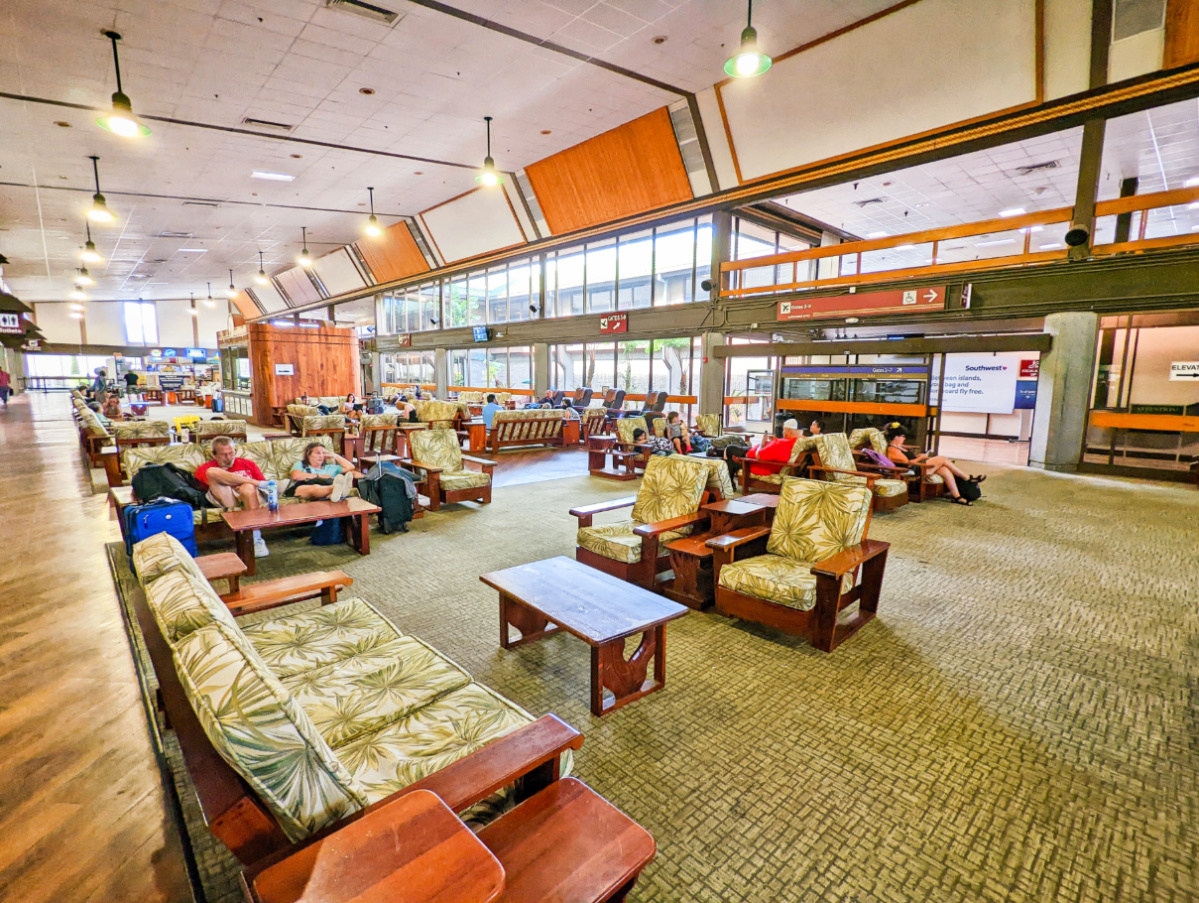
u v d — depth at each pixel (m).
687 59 7.04
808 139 8.33
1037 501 6.37
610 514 5.68
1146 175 9.29
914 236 8.41
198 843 1.67
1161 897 1.54
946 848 1.70
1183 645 2.98
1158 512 5.84
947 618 3.31
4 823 1.75
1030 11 6.14
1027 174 9.38
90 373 34.28
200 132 8.62
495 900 1.02
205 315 33.69
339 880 0.94
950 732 2.25
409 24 6.01
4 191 10.98
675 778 1.97
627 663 2.38
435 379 19.67
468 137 9.30
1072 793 1.93
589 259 13.87
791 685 2.58
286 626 2.20
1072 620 3.29
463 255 15.95
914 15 6.52
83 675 2.60
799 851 1.68
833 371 9.34
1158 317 7.92
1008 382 12.66
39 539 4.66
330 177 11.05
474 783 1.19
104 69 6.69
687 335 11.86
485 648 2.90
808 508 3.30
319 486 4.61
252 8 5.64
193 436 7.74
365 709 1.68
